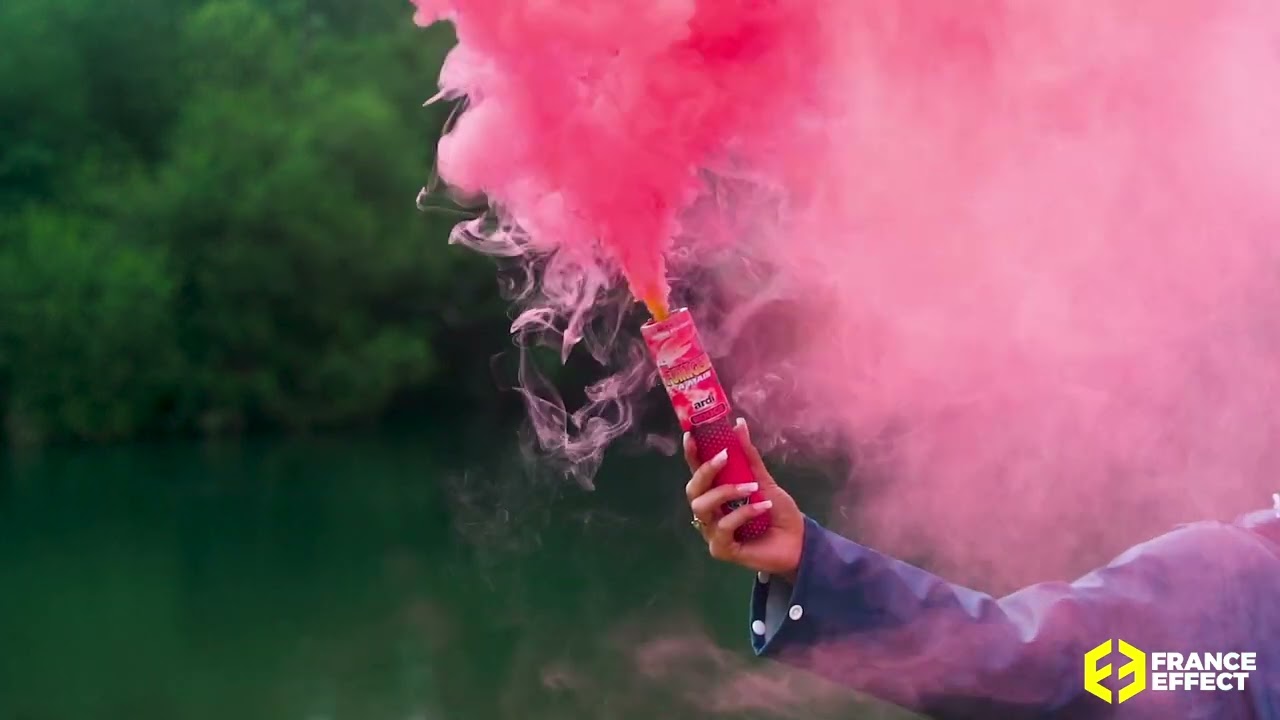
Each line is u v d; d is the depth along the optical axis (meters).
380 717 7.85
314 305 23.05
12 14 24.92
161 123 25.61
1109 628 1.78
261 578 11.92
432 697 8.02
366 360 23.00
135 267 21.86
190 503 16.08
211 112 23.34
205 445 21.95
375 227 23.23
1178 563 1.81
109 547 13.58
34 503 16.31
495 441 20.80
